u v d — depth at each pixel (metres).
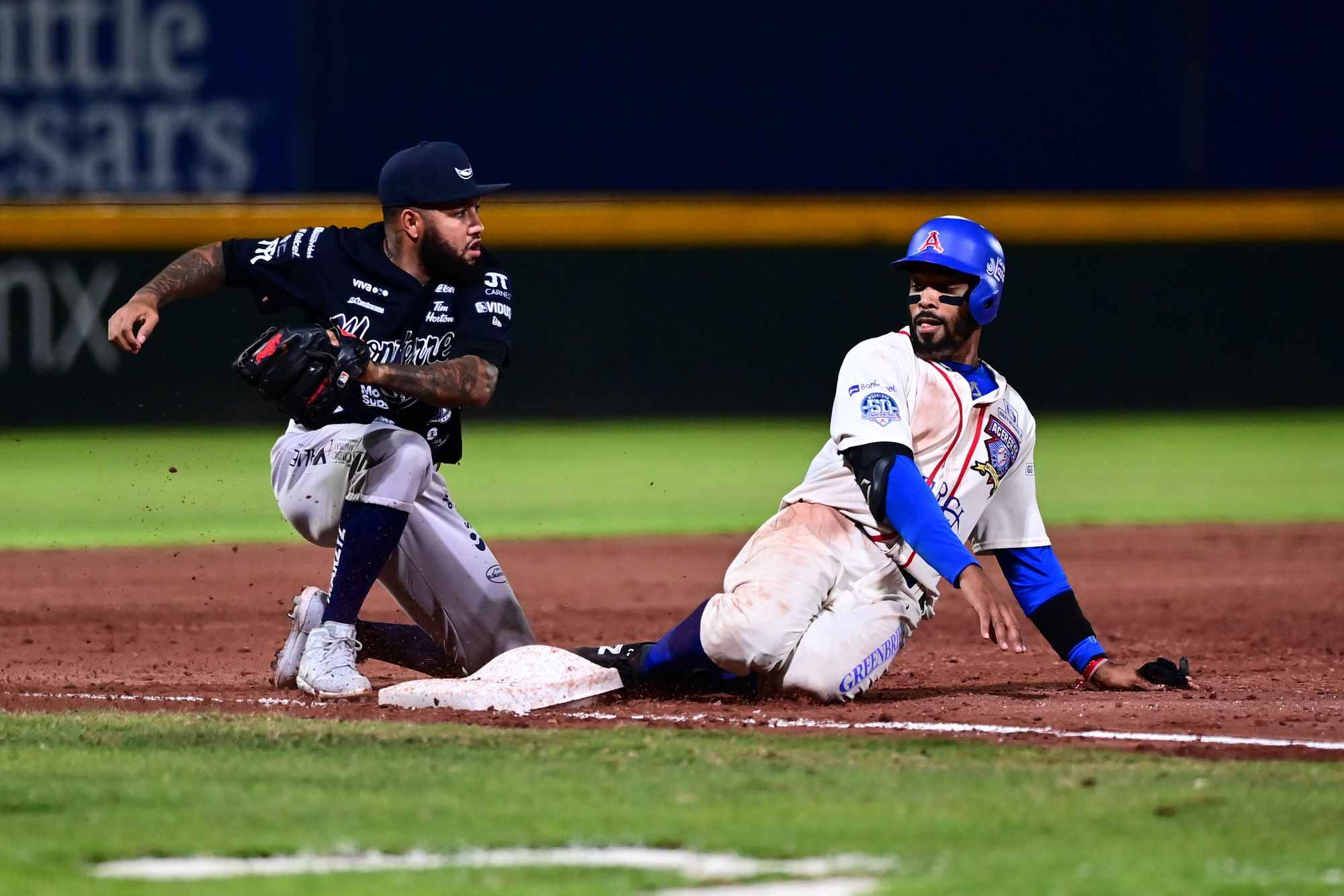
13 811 11.34
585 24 59.66
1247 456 51.75
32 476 48.19
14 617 25.25
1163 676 17.72
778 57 60.25
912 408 16.45
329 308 17.44
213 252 17.69
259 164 58.50
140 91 57.72
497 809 11.37
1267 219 60.72
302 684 16.98
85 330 57.41
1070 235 60.62
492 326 17.12
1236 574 30.72
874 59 60.38
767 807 11.41
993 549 17.77
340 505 17.27
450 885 9.52
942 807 11.40
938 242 16.58
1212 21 60.47
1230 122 60.88
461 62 59.25
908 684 18.50
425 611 18.05
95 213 56.91
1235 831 10.72
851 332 60.75
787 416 60.88
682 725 14.92
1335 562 32.34
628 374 60.53
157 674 19.47
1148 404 61.66
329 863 10.02
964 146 60.81
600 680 16.38
